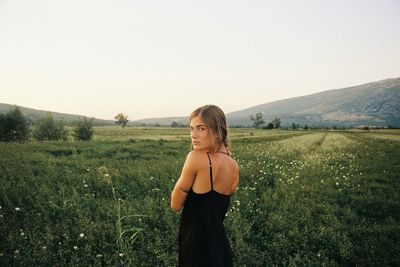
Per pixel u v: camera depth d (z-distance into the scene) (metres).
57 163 12.25
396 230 5.32
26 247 4.25
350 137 58.50
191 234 2.20
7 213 5.67
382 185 9.38
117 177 9.09
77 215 5.61
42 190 7.11
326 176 10.88
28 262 3.86
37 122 42.56
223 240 2.27
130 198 6.87
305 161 15.72
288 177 10.06
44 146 20.16
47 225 4.94
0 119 36.97
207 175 2.12
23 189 7.19
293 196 7.43
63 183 8.23
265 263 4.21
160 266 4.08
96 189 7.87
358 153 21.77
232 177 2.28
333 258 4.46
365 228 5.43
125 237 4.56
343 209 6.60
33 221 5.21
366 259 4.33
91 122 45.88
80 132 44.66
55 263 3.97
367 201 7.29
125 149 19.81
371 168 13.32
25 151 16.08
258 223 5.61
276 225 5.43
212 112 2.14
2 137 37.12
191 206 2.21
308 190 8.44
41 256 4.01
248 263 4.11
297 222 5.64
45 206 6.00
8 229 4.87
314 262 4.12
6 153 14.23
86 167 11.13
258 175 10.05
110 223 5.09
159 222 5.38
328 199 7.47
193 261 2.18
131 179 9.05
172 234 4.81
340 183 9.52
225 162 2.20
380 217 6.40
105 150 18.48
